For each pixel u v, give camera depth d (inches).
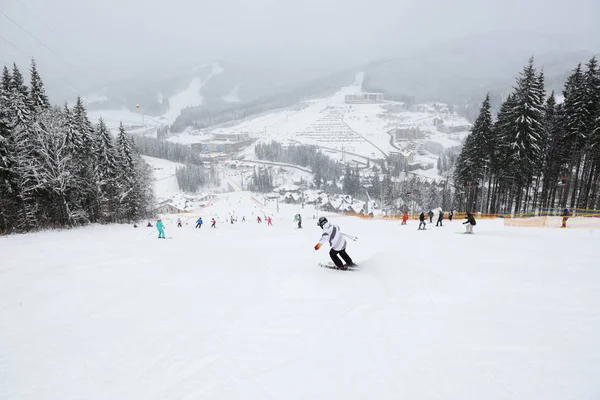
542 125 1197.1
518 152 1180.5
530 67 1152.8
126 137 1566.2
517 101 1205.1
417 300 209.5
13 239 857.5
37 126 1111.0
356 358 138.3
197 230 1221.7
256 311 206.2
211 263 377.1
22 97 1131.3
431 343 145.3
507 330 149.4
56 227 1186.0
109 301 239.9
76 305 233.1
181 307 219.9
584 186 1275.8
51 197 1168.2
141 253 513.7
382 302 212.1
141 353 152.9
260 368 134.5
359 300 219.1
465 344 140.4
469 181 1483.8
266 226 1464.1
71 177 1198.3
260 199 6190.9
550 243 436.5
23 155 1055.6
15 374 136.2
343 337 160.9
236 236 922.7
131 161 1565.0
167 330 180.2
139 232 1125.1
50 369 139.9
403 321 175.3
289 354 145.9
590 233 580.4
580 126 1167.0
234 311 207.8
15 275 350.6
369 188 5959.6
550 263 286.5
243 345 157.4
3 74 1141.7
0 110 984.3
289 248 551.8
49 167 1173.1
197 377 129.6
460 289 220.7
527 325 152.5
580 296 189.6
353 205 4795.8
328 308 205.6
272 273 305.3
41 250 607.2
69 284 297.9
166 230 1219.9
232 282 282.8
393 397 108.0
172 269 350.0
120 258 452.8
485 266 279.4
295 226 1443.2
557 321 153.8
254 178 7283.5
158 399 115.3
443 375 117.4
